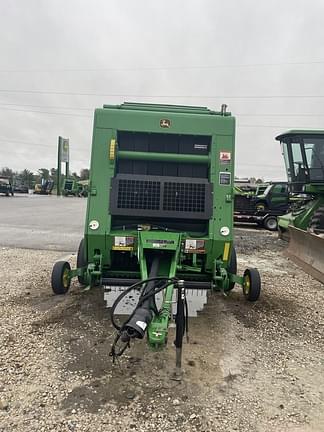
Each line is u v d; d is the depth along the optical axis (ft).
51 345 13.92
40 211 75.66
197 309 15.94
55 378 11.73
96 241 16.15
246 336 15.47
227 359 13.43
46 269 25.34
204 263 16.56
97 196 16.34
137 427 9.66
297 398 11.17
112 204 16.24
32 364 12.49
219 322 16.83
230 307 18.78
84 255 17.89
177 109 18.24
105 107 17.78
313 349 14.51
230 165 16.70
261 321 17.12
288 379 12.24
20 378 11.64
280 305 19.39
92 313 17.17
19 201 110.93
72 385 11.39
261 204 60.29
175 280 12.09
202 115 16.99
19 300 18.78
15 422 9.68
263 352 14.10
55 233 43.50
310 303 19.94
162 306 12.28
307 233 28.84
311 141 41.16
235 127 17.01
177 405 10.61
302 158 41.42
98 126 16.63
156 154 17.24
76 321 16.21
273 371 12.72
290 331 16.15
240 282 18.79
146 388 11.38
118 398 10.83
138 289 15.60
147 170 17.70
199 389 11.44
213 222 16.29
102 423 9.76
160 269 15.33
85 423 9.73
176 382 11.77
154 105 18.30
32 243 36.09
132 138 17.46
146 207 16.37
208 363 13.07
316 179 40.75
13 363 12.49
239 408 10.59
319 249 26.37
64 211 76.84
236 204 60.90
